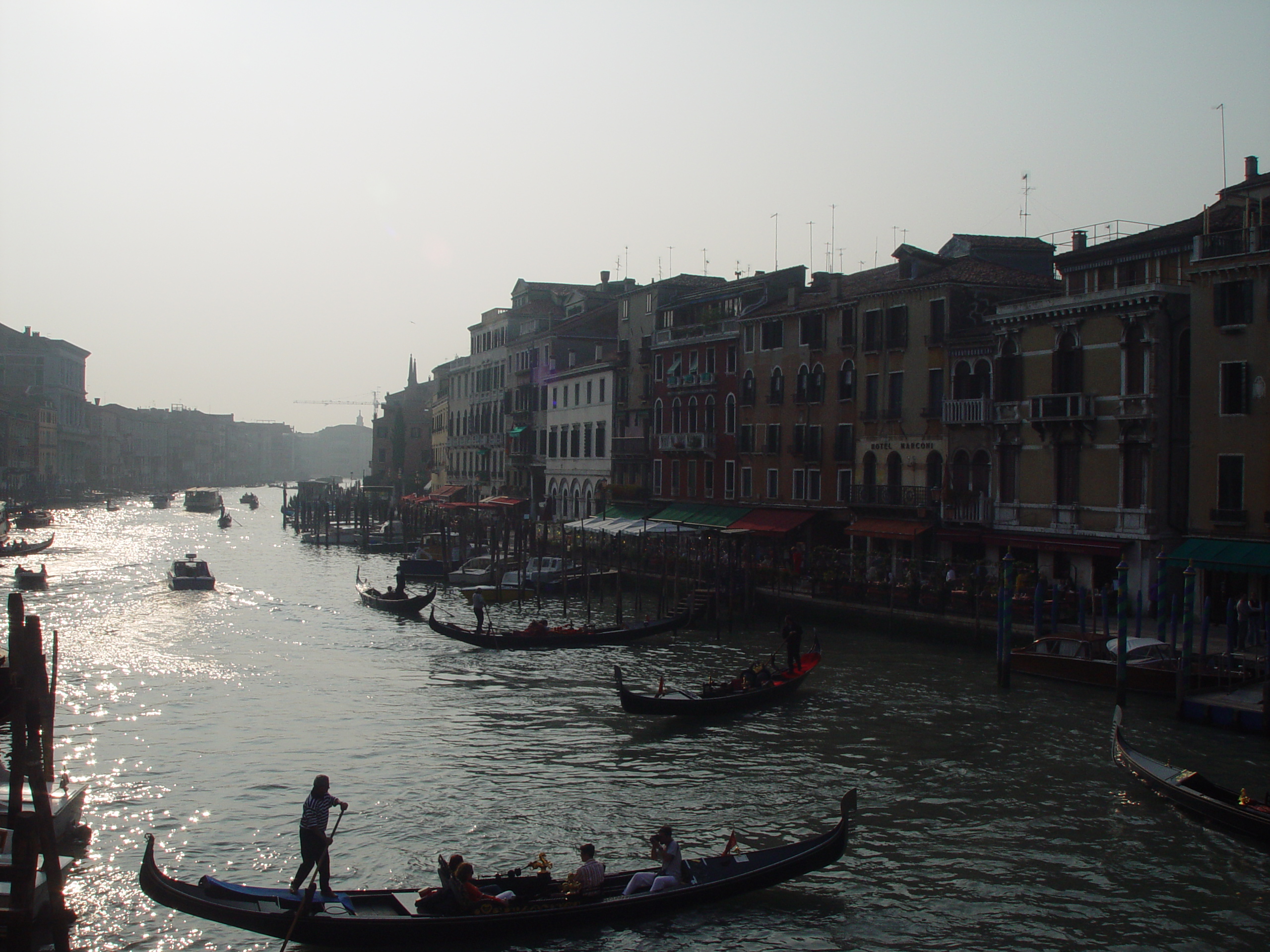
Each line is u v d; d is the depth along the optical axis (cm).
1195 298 3191
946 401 4003
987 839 1862
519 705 2842
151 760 2295
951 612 3528
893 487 4244
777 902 1630
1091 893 1656
